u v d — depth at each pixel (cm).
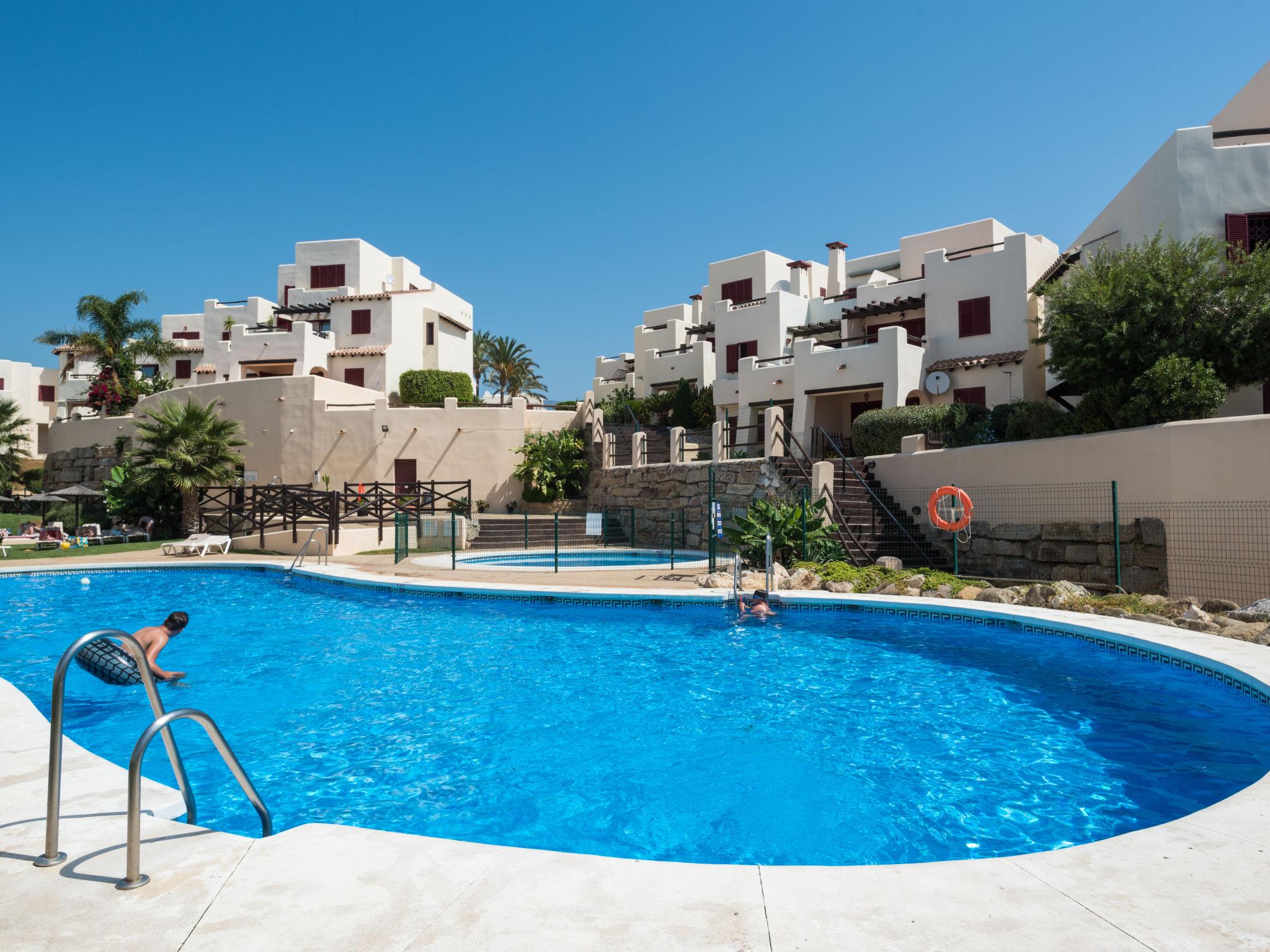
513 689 845
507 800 546
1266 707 666
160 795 424
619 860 336
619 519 2470
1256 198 1648
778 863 450
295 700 805
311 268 4134
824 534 1591
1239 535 1143
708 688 842
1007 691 816
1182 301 1380
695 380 3578
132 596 1557
